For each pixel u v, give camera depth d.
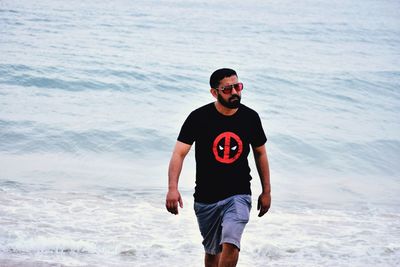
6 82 18.12
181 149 4.29
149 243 6.80
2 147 12.75
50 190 9.35
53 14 32.47
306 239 7.32
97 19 32.22
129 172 11.32
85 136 13.50
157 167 12.00
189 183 10.41
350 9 51.81
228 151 4.23
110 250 6.52
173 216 8.07
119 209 8.34
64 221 7.58
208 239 4.50
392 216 8.86
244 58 25.30
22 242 6.42
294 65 24.73
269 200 4.41
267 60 25.39
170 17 35.78
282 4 51.00
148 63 21.73
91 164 11.90
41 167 11.26
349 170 12.96
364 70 24.80
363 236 7.58
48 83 18.25
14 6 34.12
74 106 16.22
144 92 18.44
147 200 8.97
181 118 15.83
